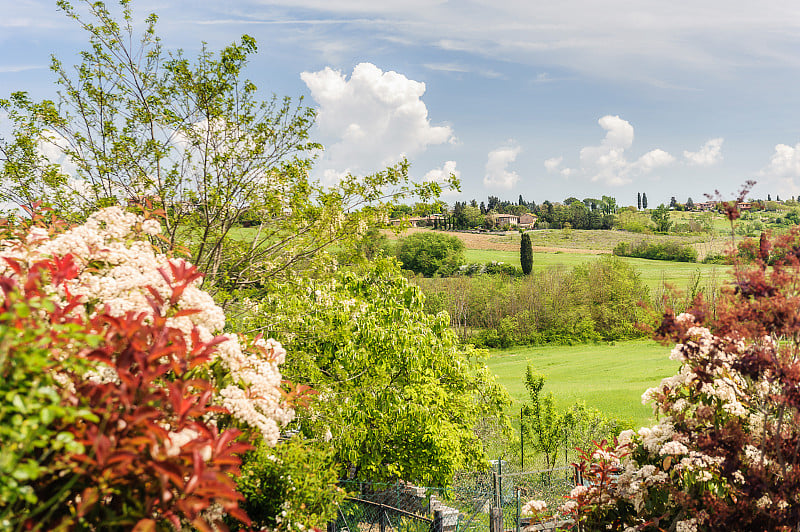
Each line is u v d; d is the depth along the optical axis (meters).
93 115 10.90
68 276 3.51
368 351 14.71
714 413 5.34
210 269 11.39
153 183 10.66
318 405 10.52
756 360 4.50
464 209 193.38
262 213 11.85
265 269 12.32
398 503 14.56
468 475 18.67
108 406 2.69
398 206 12.82
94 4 10.48
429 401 15.69
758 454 5.05
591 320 80.50
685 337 5.15
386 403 14.51
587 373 56.59
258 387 4.22
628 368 57.84
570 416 22.73
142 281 3.92
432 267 117.56
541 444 22.92
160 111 10.95
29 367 2.50
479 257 135.00
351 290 18.05
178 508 2.73
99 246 4.26
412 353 15.39
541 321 83.31
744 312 4.61
